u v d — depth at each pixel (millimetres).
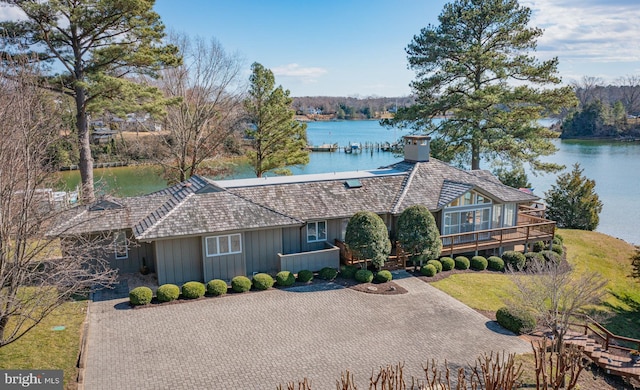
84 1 26344
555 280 16594
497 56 35812
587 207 35969
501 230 25781
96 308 18375
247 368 14297
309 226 23969
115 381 13398
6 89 13727
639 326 21422
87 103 28406
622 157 76562
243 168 52094
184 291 19312
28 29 25891
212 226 20797
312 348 15609
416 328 17250
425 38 36906
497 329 17359
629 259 27422
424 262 23688
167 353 15086
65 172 55000
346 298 19859
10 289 12648
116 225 21016
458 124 36875
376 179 26688
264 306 18891
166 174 39156
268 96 35875
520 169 37781
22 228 12477
